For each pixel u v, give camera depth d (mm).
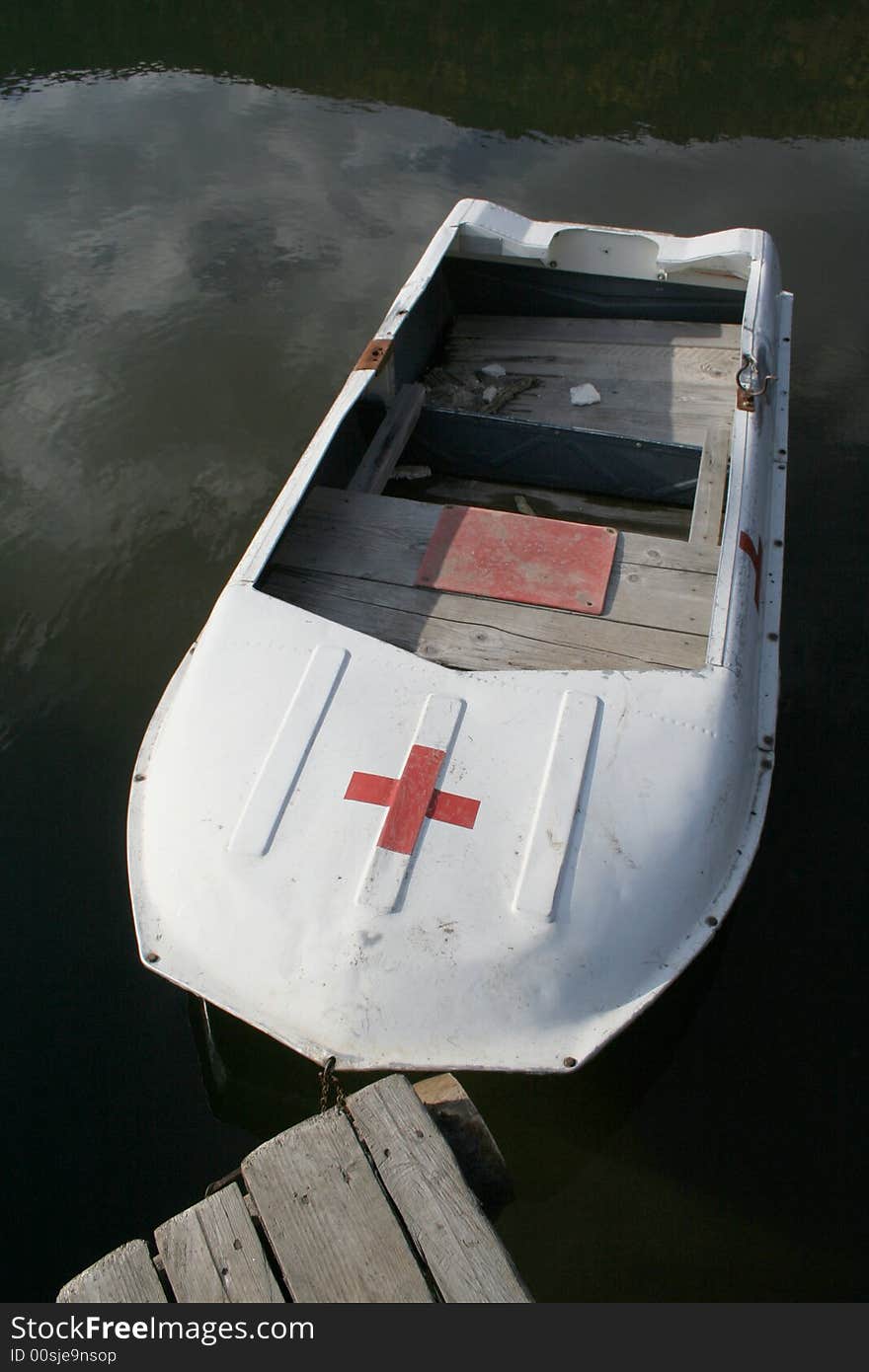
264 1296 1771
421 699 2441
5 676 3656
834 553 4164
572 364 4273
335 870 2219
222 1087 2564
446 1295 1748
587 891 2176
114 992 2775
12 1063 2619
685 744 2381
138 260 6062
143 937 2254
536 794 2285
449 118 7789
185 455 4660
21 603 3938
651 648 2746
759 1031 2697
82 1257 2275
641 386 4117
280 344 5383
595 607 2848
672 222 6539
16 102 7906
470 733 2381
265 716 2457
